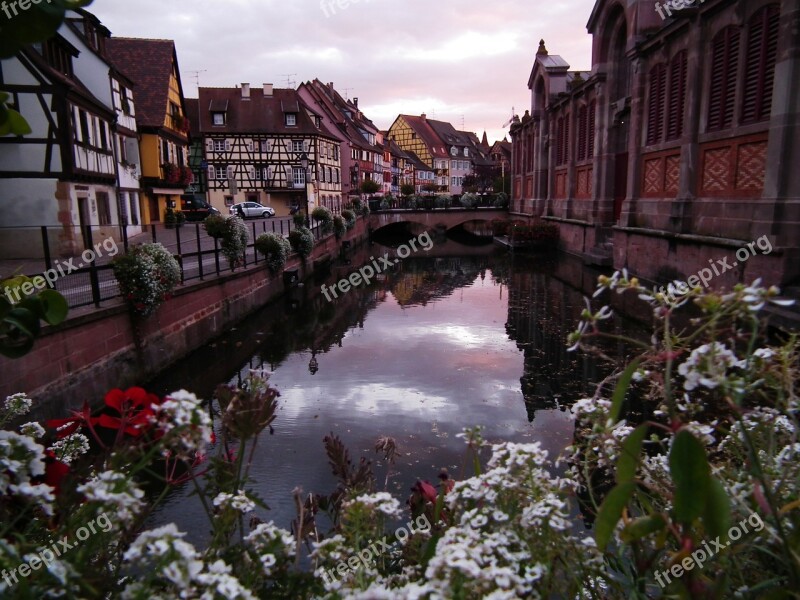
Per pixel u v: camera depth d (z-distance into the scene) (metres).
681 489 1.15
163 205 31.80
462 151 97.50
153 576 1.16
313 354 12.30
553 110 32.47
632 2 18.59
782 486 1.52
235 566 1.54
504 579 1.14
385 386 9.74
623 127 23.11
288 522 5.09
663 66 17.08
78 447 2.19
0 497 1.43
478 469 2.04
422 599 1.21
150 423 1.56
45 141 17.30
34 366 7.09
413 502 2.28
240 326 15.29
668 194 16.78
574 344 1.54
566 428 7.53
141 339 9.91
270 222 34.50
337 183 55.38
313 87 58.97
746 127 12.69
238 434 1.87
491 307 17.50
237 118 46.91
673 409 1.30
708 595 1.24
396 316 16.66
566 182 30.36
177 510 5.03
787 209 11.13
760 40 12.38
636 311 14.52
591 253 24.12
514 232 32.47
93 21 23.03
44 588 1.19
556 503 1.50
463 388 9.51
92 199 20.25
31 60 16.89
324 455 6.75
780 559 1.35
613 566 1.63
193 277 13.45
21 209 17.34
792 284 10.86
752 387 1.41
